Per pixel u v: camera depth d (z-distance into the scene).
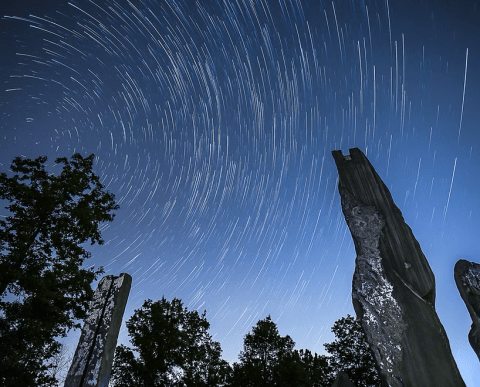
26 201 15.91
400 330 6.84
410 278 7.29
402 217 7.99
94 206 17.69
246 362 22.89
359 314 7.28
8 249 14.78
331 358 23.22
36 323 13.61
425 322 6.82
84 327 5.29
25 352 13.70
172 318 20.62
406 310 6.98
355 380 21.83
